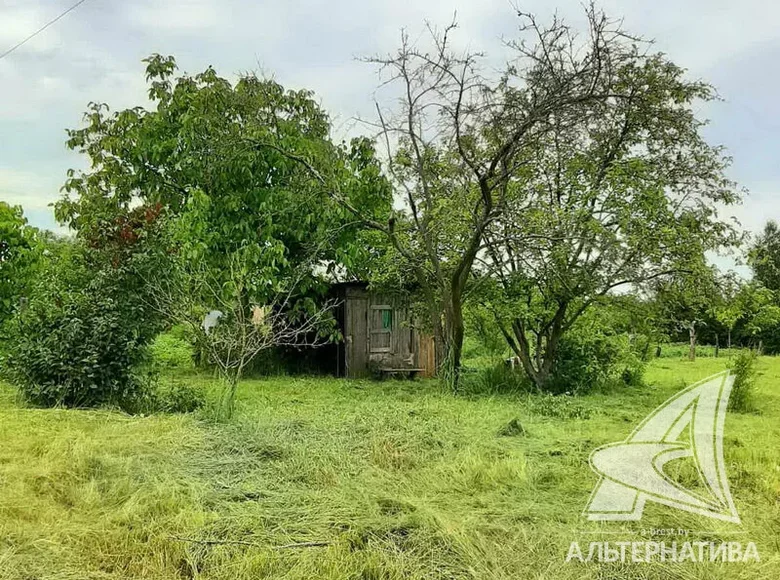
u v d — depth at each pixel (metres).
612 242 10.70
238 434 6.98
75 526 4.24
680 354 23.98
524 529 4.28
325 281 14.91
